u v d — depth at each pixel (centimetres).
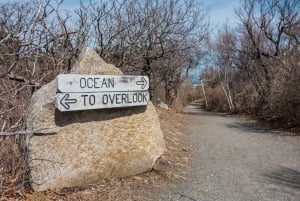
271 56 2241
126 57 1293
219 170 733
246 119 2100
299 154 931
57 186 518
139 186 581
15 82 560
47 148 508
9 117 502
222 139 1180
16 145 508
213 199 551
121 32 1184
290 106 1517
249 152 948
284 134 1338
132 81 602
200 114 2745
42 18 624
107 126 581
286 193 592
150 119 648
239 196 570
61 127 523
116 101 576
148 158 643
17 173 493
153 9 1468
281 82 1589
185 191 580
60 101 505
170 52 1556
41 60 700
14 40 561
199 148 981
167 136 1105
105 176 581
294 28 2227
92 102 543
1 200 438
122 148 602
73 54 746
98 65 577
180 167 736
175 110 2467
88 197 511
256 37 2628
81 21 931
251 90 2622
